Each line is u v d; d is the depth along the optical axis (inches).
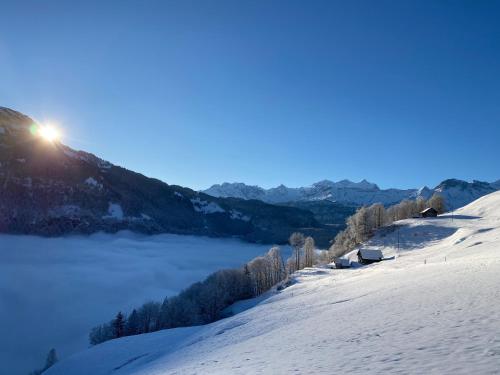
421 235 4488.2
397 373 457.1
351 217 5521.7
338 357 618.5
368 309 1095.6
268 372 622.5
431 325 709.9
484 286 1015.6
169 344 2052.2
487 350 492.1
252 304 3922.2
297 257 5118.1
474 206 5738.2
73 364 2086.6
